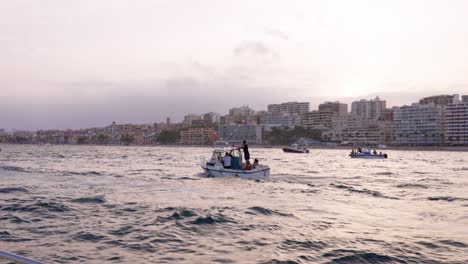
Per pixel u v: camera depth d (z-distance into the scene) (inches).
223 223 630.5
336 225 633.0
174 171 1894.7
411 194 1035.9
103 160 3272.6
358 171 1994.3
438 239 542.3
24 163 2679.6
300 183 1300.4
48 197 931.3
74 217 681.0
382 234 572.1
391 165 2711.6
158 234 557.0
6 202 845.2
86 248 486.3
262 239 537.6
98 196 935.0
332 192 1064.2
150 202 856.9
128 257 450.9
